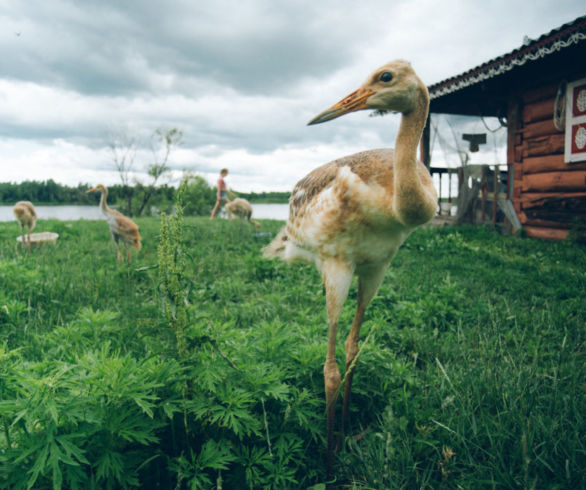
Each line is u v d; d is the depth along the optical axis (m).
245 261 7.05
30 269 5.72
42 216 21.97
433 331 4.16
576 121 8.90
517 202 10.66
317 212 2.47
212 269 6.78
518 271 6.62
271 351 2.83
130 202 26.88
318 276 6.42
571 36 7.36
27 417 1.71
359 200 2.28
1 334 3.62
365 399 2.95
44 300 4.68
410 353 3.69
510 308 4.70
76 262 7.07
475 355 3.65
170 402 2.02
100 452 1.84
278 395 2.24
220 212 19.39
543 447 2.32
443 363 3.52
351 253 2.47
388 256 2.59
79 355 2.82
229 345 2.60
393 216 2.25
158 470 2.06
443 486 2.23
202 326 2.48
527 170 10.30
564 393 2.89
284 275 6.52
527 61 8.50
